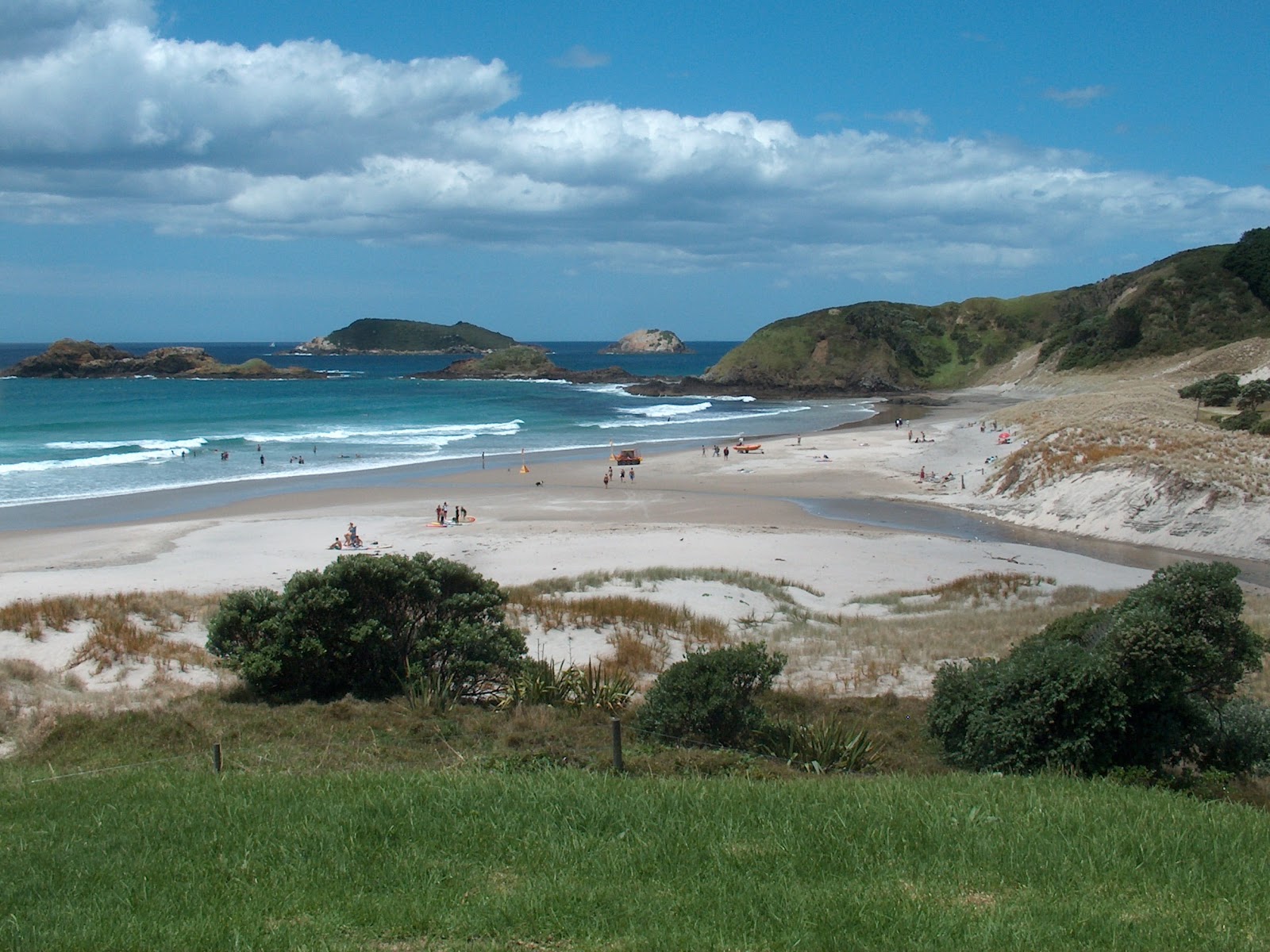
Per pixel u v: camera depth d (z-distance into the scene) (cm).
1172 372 10225
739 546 3616
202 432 7988
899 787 1013
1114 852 790
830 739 1377
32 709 1504
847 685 1922
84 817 929
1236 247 12762
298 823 866
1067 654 1308
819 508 4722
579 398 12638
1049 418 6856
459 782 993
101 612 2219
